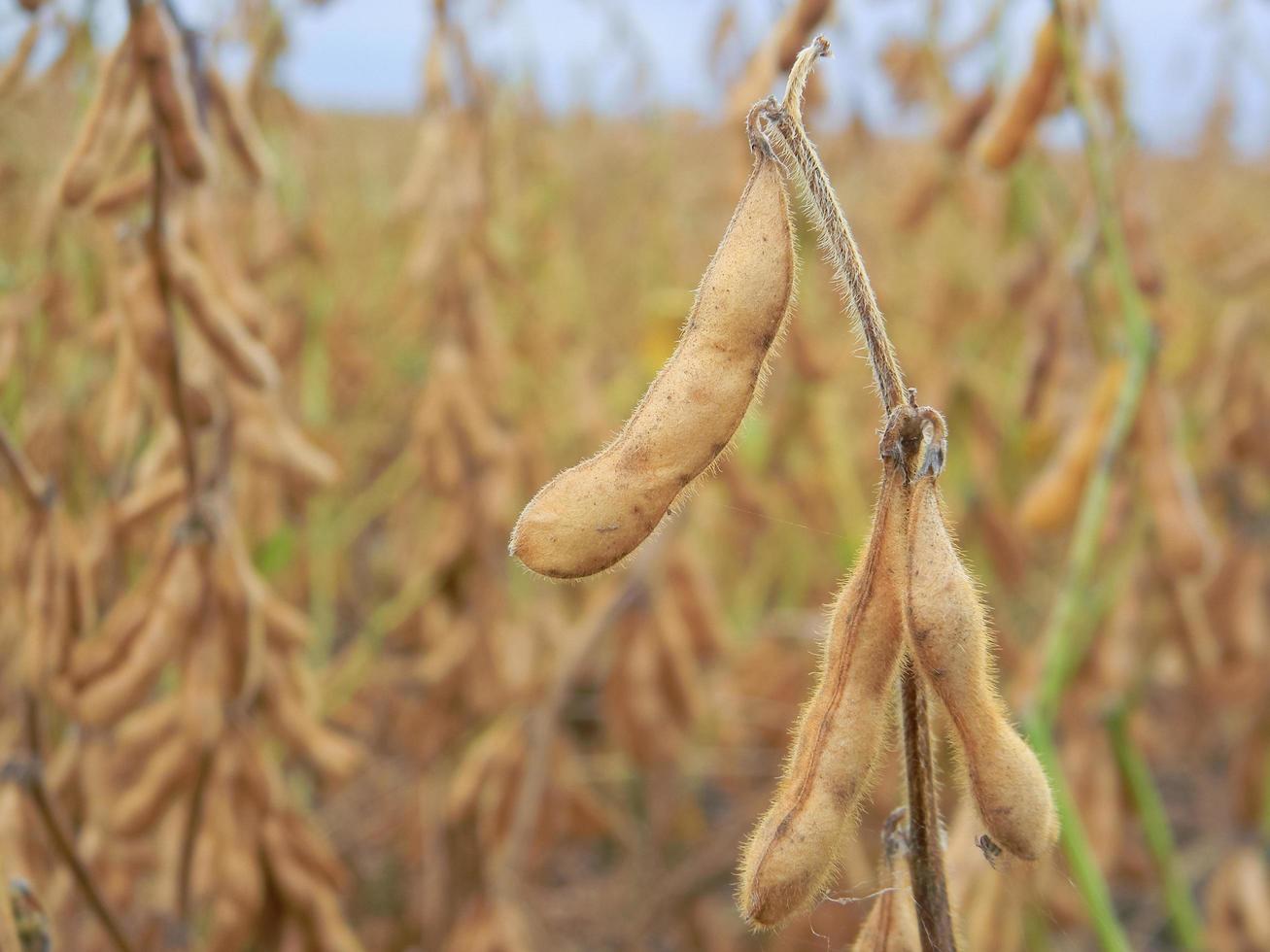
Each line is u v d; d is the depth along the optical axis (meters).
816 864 0.17
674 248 0.76
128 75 0.30
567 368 0.72
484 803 0.51
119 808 0.35
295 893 0.37
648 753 0.53
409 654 0.70
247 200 0.51
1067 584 0.35
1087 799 0.46
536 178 0.72
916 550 0.17
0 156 0.46
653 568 0.53
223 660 0.34
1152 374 0.36
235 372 0.31
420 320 0.58
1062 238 0.52
